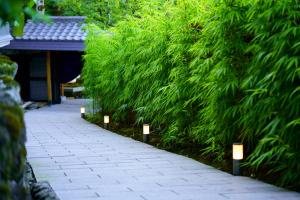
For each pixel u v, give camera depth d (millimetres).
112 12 16094
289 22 4148
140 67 8141
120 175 5059
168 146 7184
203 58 6039
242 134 5219
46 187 3709
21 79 16797
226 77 5129
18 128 1534
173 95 6602
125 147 7336
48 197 3475
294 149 4219
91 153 6703
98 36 11359
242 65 5098
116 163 5855
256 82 4617
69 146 7465
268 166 5012
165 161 5992
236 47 5047
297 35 4137
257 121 4668
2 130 1448
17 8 1401
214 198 3947
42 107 15945
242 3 5004
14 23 2359
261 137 4988
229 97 5250
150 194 4129
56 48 14711
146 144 7688
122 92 9734
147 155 6500
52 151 6922
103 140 8234
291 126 4180
